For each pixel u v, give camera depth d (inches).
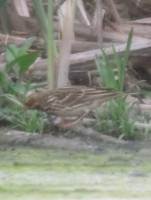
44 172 375.6
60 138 442.6
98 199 323.0
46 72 504.4
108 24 554.9
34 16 567.5
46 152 422.6
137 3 590.6
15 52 489.4
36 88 474.6
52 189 341.4
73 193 334.3
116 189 340.8
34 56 476.1
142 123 460.8
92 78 514.6
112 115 459.5
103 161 401.1
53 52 463.5
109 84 474.0
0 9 536.4
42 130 452.4
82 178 362.9
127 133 450.9
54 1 540.7
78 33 543.8
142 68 533.6
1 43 533.0
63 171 378.0
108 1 557.0
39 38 539.2
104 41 542.9
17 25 551.2
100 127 459.2
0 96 468.8
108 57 501.4
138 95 491.8
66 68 466.9
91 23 553.9
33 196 329.7
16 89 470.3
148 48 523.8
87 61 513.7
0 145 440.1
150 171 378.6
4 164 392.2
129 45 474.3
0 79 471.2
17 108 462.6
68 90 447.8
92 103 447.8
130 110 465.4
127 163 396.8
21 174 370.9
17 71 480.7
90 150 427.5
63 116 448.5
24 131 453.7
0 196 330.0
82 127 454.9
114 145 437.7
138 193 334.3
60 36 521.7
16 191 338.6
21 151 424.8
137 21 560.7
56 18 547.2
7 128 457.4
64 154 418.0
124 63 475.8
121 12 588.1
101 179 361.4
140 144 440.5
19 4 555.8
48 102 447.5
